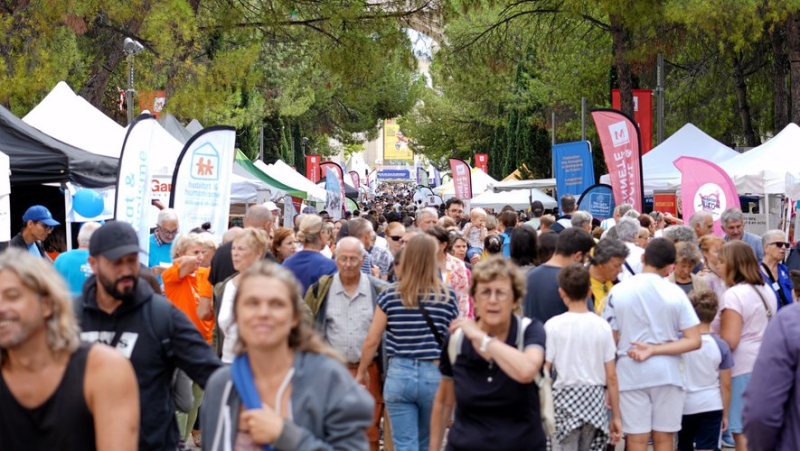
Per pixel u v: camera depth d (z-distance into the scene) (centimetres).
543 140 5534
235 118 4150
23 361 424
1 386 429
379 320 842
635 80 3791
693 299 890
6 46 2078
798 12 2694
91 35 2948
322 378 414
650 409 827
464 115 7056
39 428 427
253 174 2809
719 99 3581
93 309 568
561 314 816
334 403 410
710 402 883
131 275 559
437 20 2858
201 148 1413
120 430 429
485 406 598
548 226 1573
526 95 5409
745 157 2109
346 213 3581
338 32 2845
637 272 1117
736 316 938
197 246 1000
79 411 427
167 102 2378
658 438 834
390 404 835
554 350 767
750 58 3403
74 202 1445
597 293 954
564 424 761
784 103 3159
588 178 2395
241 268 884
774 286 1078
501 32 3594
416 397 827
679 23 2848
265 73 5322
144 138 1220
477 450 597
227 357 870
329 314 921
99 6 2170
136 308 571
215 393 420
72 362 430
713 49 3397
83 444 432
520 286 605
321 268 999
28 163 1487
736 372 941
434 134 7644
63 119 1861
